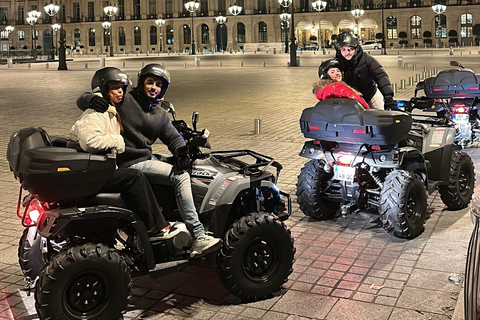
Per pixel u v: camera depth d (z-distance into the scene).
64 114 17.47
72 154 4.05
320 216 6.82
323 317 4.45
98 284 4.07
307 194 6.73
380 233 6.38
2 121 16.05
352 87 6.93
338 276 5.23
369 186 6.66
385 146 6.21
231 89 25.33
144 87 4.58
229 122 15.36
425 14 89.25
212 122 15.41
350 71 6.92
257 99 21.06
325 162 6.54
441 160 6.88
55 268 3.93
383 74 6.86
